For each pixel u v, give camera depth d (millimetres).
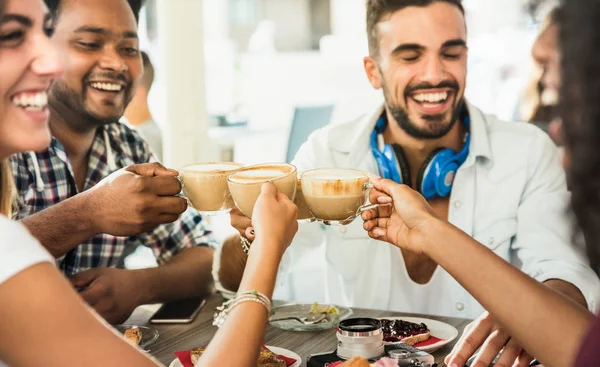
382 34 2217
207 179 1591
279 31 17703
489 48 7477
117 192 1684
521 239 2260
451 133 2320
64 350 1012
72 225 1751
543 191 2260
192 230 2428
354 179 1506
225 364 1093
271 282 1192
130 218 1693
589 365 879
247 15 16953
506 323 1270
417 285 2291
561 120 901
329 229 2383
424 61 2172
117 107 2229
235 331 1126
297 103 10398
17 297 994
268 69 13938
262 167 1590
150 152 2541
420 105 2211
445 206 2320
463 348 1500
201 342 1761
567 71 866
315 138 2496
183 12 3568
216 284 2150
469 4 7688
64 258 2234
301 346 1704
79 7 2102
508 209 2275
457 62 2191
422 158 2324
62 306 1016
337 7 15648
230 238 2111
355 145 2391
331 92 11109
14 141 1155
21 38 1116
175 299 2160
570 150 894
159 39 3672
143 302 2061
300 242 2422
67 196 2238
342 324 1591
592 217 902
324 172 1590
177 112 3635
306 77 12445
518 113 4535
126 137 2469
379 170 2357
